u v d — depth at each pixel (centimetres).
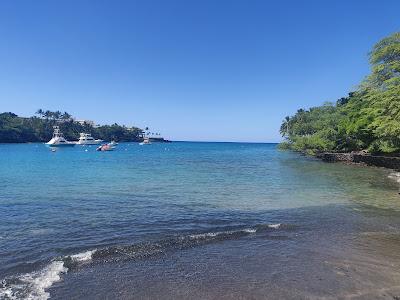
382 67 4884
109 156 8825
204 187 2839
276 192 2552
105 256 1130
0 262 1079
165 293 873
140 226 1529
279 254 1150
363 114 5684
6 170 4488
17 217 1708
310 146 8094
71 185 2953
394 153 4794
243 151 13238
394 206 1983
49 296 852
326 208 1928
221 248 1211
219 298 848
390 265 1055
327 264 1062
